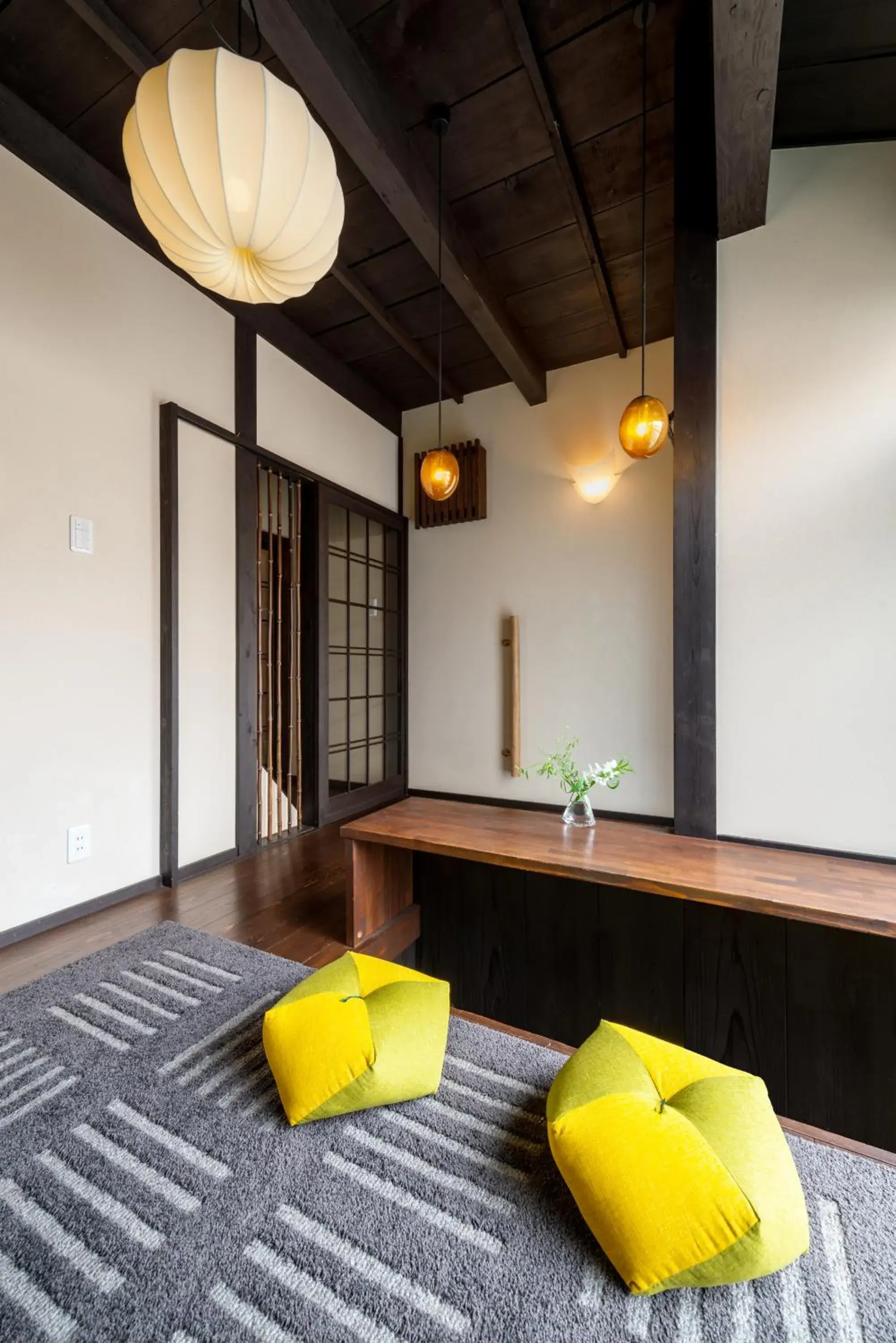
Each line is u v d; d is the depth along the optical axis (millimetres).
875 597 1981
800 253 2086
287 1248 851
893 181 2002
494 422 3799
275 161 1074
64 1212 908
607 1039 1116
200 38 1812
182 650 2506
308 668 3416
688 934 1760
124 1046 1326
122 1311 769
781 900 1409
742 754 2141
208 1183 961
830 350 2049
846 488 2020
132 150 1096
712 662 2154
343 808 3568
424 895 2223
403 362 3602
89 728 2152
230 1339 736
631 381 3371
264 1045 1215
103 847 2197
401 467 4180
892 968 1512
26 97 1949
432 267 2523
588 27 1771
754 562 2129
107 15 1689
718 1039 1717
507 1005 2055
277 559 3459
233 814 2789
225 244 1171
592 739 3447
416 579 4102
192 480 2557
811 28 1792
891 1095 1511
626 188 2328
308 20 1592
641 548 3320
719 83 1577
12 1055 1294
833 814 2025
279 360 3096
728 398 2170
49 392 2023
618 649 3383
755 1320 746
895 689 1954
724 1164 811
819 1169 999
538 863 1697
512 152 2162
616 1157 841
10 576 1913
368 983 1347
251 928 2020
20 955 1803
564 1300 778
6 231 1906
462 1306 772
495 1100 1154
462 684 3914
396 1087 1104
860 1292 778
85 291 2141
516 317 3100
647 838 1917
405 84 1925
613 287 2895
